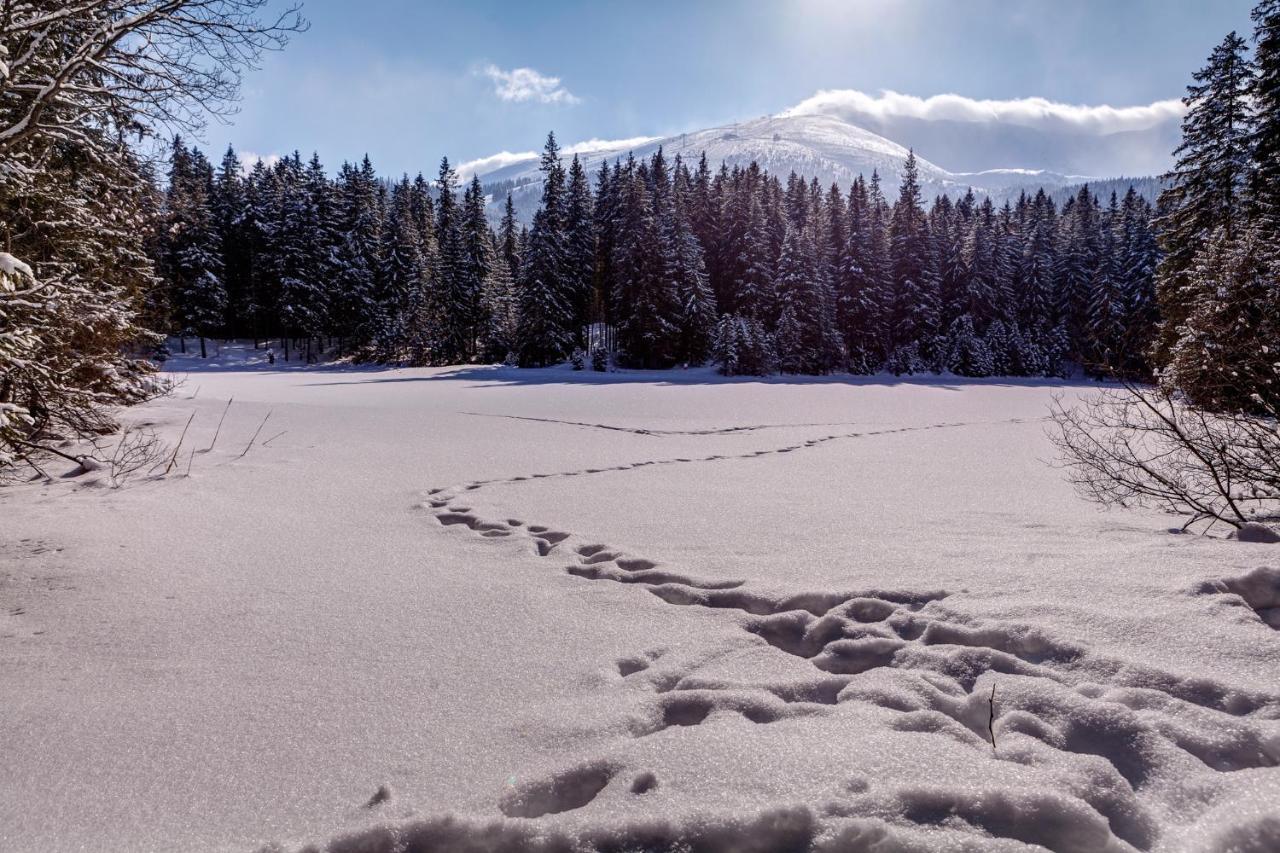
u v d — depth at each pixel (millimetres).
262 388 28016
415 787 2082
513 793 2029
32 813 1992
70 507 6211
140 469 8062
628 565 4543
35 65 4297
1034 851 1628
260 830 1904
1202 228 25734
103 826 1935
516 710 2566
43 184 6145
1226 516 5125
